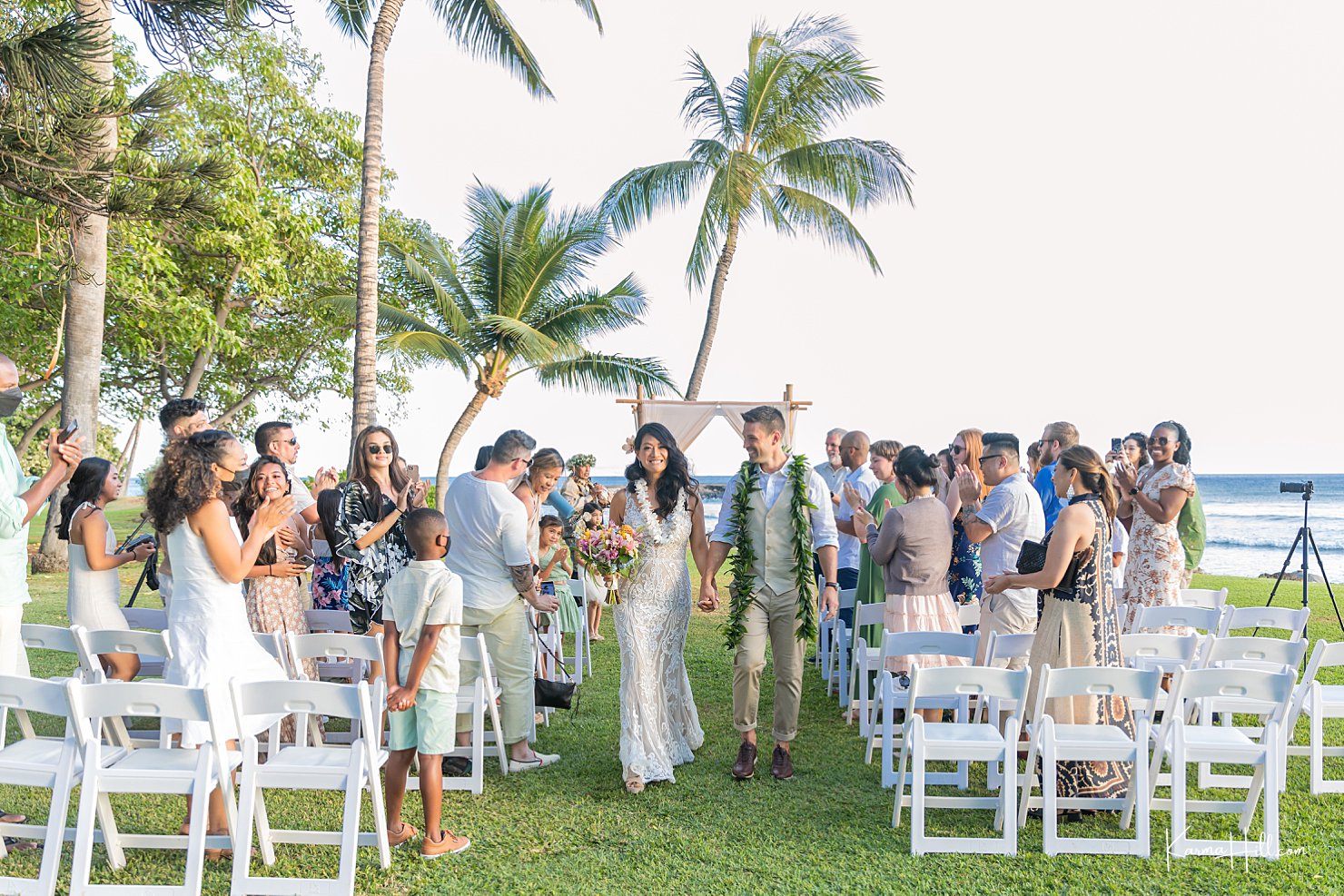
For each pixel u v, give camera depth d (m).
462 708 4.80
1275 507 64.81
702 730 5.72
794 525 4.87
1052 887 3.59
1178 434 6.16
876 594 6.32
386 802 3.99
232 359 21.52
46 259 12.52
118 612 5.02
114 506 41.16
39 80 7.10
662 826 4.20
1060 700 4.33
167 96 8.02
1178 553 6.22
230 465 3.84
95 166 7.96
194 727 3.59
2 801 4.45
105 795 3.64
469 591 4.95
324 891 3.44
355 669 5.30
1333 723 5.84
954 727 4.23
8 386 4.34
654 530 4.82
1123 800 4.18
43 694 3.45
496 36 13.90
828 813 4.38
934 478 5.32
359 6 13.20
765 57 18.52
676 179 18.86
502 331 19.00
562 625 7.21
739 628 4.88
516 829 4.17
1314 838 4.02
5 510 4.16
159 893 3.37
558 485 9.41
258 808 3.71
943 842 3.91
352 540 5.12
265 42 18.97
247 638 3.90
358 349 12.46
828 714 6.31
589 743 5.57
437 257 20.80
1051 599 4.43
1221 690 3.90
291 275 19.47
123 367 21.12
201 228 15.93
